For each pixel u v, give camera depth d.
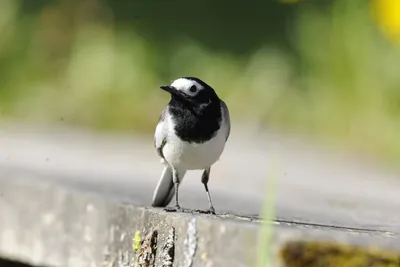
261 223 4.41
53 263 6.58
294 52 19.09
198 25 20.66
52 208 6.63
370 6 16.86
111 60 19.67
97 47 19.83
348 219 6.01
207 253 4.58
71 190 6.51
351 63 17.11
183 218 4.82
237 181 10.38
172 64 20.05
